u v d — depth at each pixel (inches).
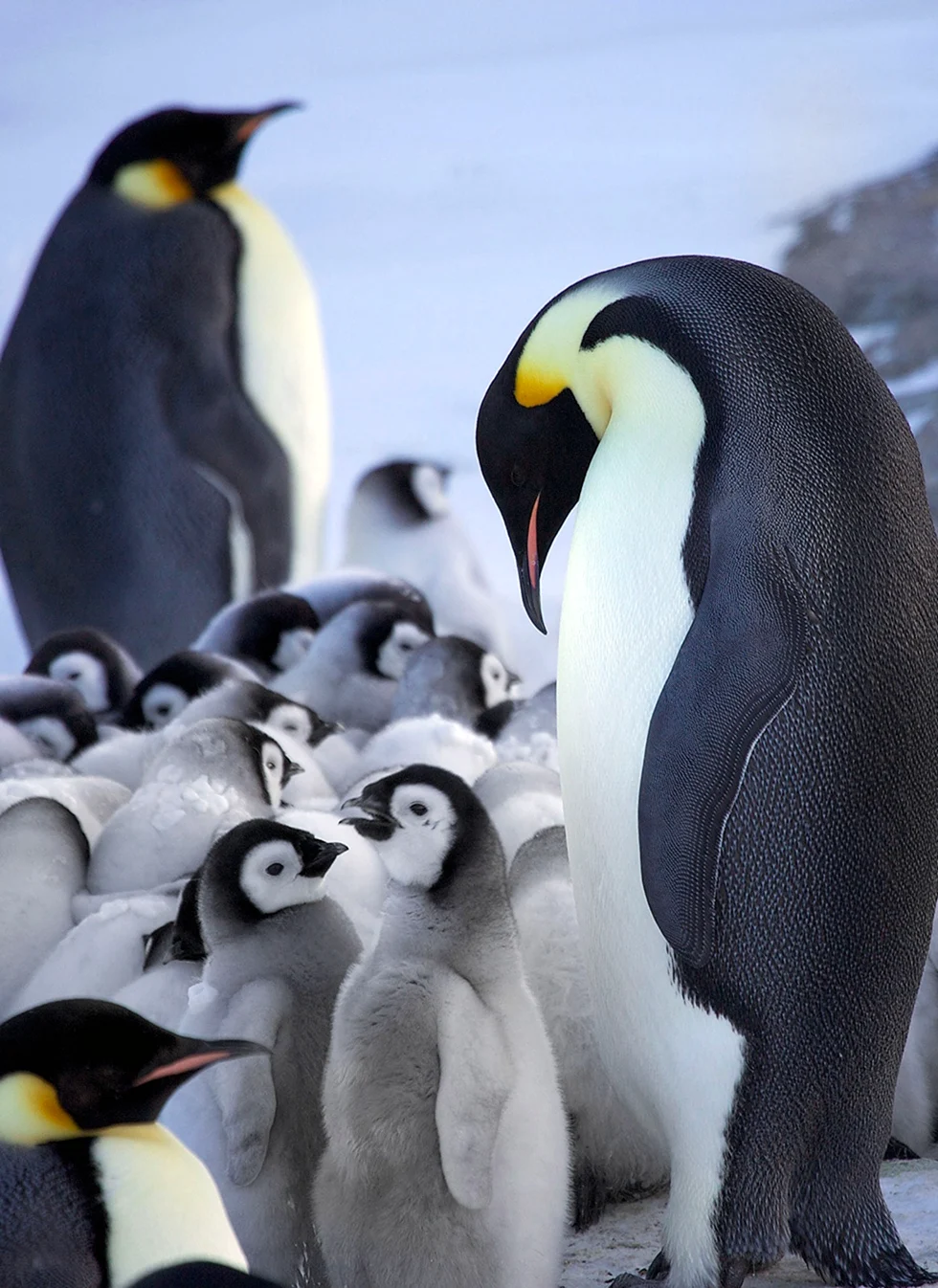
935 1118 370.6
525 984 312.3
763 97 2600.9
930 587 311.4
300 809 428.1
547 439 347.6
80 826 405.7
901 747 305.0
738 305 318.7
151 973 338.3
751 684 298.5
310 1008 316.5
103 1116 232.5
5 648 1059.3
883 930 307.0
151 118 834.2
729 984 305.3
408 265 2110.0
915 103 2311.8
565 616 327.3
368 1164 296.2
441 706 561.6
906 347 1470.2
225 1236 229.6
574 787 325.1
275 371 843.4
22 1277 218.7
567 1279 323.0
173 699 584.7
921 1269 313.6
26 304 842.2
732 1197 311.7
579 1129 344.8
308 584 738.8
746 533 302.8
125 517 827.4
